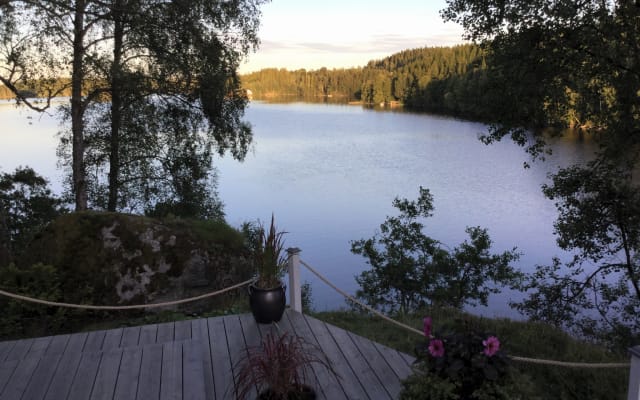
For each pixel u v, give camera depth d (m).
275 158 71.88
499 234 30.98
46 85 14.59
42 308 6.90
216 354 4.71
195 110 16.70
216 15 15.26
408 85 176.62
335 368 4.42
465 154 72.44
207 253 8.09
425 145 83.19
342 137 95.94
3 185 16.06
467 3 11.21
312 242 29.61
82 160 15.81
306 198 43.59
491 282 20.36
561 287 12.48
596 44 9.91
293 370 3.42
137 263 7.58
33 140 62.84
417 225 11.34
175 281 7.72
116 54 15.15
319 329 5.29
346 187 48.88
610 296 12.19
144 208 17.47
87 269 7.43
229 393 3.97
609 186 10.91
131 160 16.86
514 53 10.80
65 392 3.78
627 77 9.96
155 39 14.77
